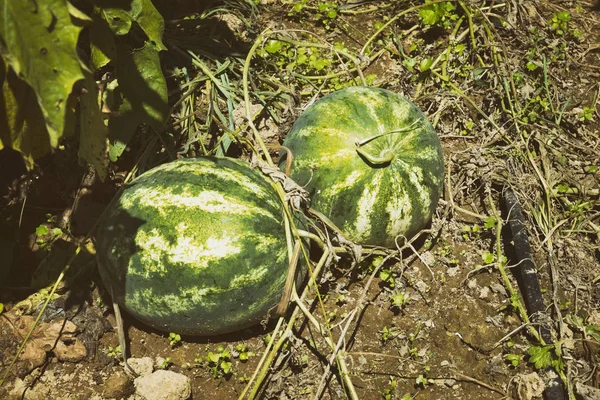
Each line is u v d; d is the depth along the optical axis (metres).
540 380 1.32
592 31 1.90
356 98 1.36
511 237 1.52
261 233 1.24
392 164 1.31
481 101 1.71
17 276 1.39
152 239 1.23
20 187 1.47
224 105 1.58
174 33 1.65
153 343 1.34
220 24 1.70
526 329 1.39
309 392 1.31
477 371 1.35
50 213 1.46
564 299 1.46
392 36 1.79
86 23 1.08
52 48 1.01
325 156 1.31
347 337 1.37
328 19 1.81
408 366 1.35
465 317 1.41
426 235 1.50
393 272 1.44
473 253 1.50
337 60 1.72
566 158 1.64
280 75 1.65
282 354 1.32
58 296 1.35
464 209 1.56
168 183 1.26
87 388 1.29
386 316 1.40
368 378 1.33
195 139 1.50
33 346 1.30
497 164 1.59
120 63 1.37
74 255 1.37
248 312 1.26
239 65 1.62
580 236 1.55
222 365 1.30
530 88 1.71
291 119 1.55
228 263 1.21
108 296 1.36
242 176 1.28
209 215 1.23
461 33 1.80
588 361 1.37
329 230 1.36
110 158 1.40
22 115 1.16
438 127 1.66
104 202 1.47
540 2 1.93
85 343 1.32
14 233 1.43
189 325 1.27
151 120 1.41
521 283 1.46
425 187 1.34
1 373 1.28
